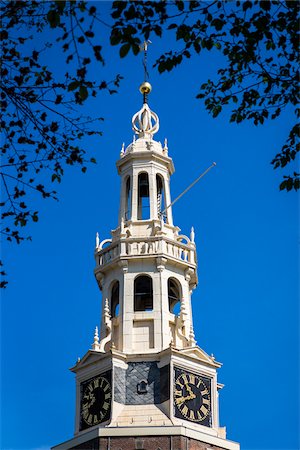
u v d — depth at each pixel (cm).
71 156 2558
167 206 6047
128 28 2344
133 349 5412
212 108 2856
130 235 5875
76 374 5519
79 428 5284
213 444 5116
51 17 2253
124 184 6175
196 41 2602
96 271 5816
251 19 2586
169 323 5528
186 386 5269
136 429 5025
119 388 5262
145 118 6500
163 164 6244
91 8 2270
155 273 5659
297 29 2611
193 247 5884
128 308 5556
